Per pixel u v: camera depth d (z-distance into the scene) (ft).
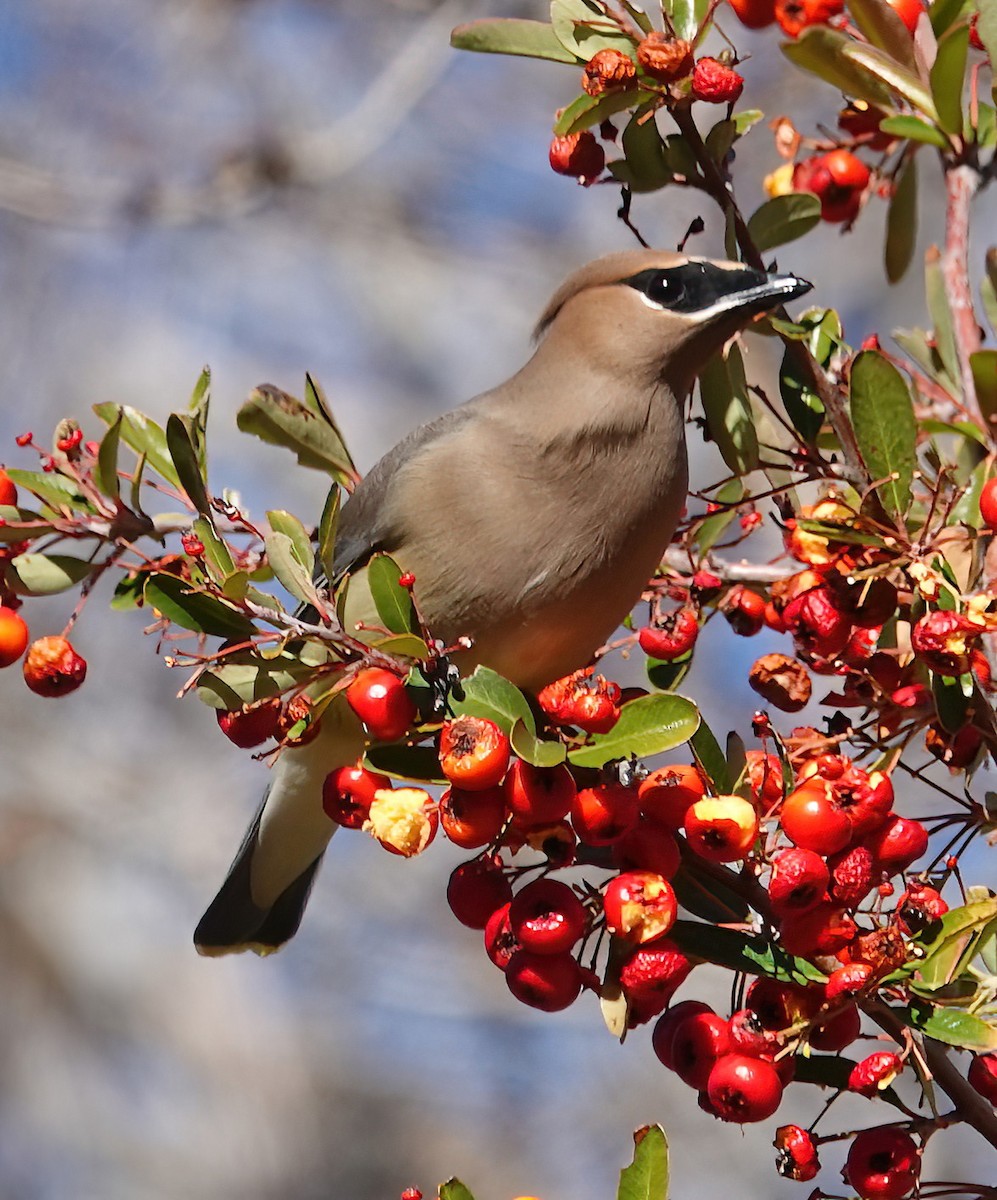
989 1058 25.85
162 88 76.95
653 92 28.09
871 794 24.26
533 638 31.35
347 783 26.16
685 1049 24.88
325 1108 78.69
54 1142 79.97
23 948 80.69
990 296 33.58
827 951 24.34
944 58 28.81
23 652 27.76
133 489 28.86
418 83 72.90
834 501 27.71
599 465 30.63
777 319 29.27
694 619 30.01
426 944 77.51
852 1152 24.39
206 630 26.04
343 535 32.65
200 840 79.92
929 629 24.98
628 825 24.77
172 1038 80.94
